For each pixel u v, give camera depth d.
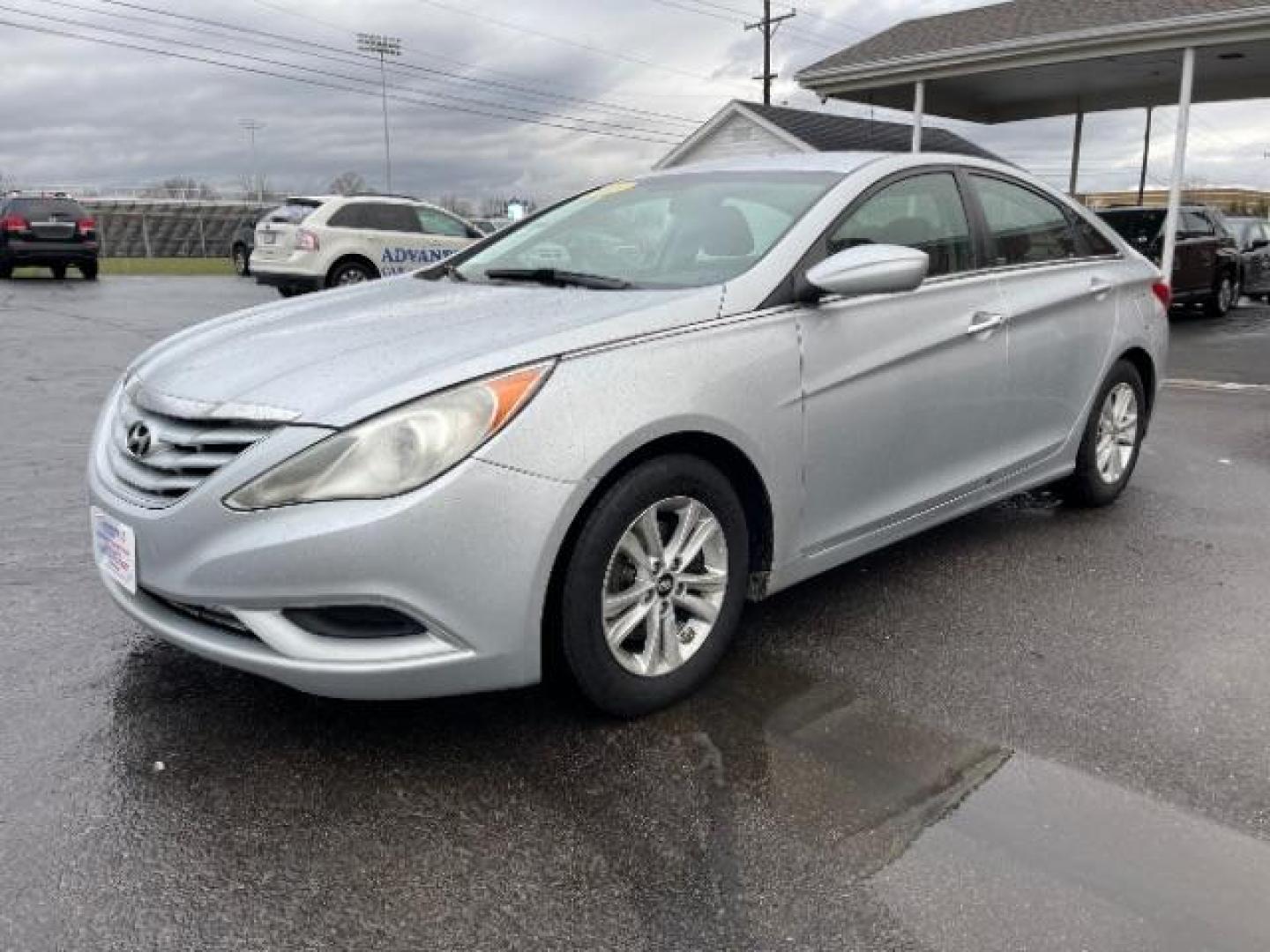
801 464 3.20
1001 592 3.94
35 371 8.93
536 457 2.53
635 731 2.87
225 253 41.16
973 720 2.95
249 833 2.39
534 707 2.99
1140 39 12.83
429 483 2.42
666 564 2.90
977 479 4.04
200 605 2.52
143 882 2.22
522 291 3.35
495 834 2.40
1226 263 15.59
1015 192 4.35
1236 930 2.11
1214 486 5.54
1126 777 2.66
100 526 2.84
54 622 3.53
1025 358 4.15
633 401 2.71
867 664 3.31
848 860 2.32
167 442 2.66
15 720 2.87
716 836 2.41
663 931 2.11
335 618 2.48
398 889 2.21
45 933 2.07
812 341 3.21
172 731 2.83
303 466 2.42
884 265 3.08
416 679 2.50
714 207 3.68
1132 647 3.45
